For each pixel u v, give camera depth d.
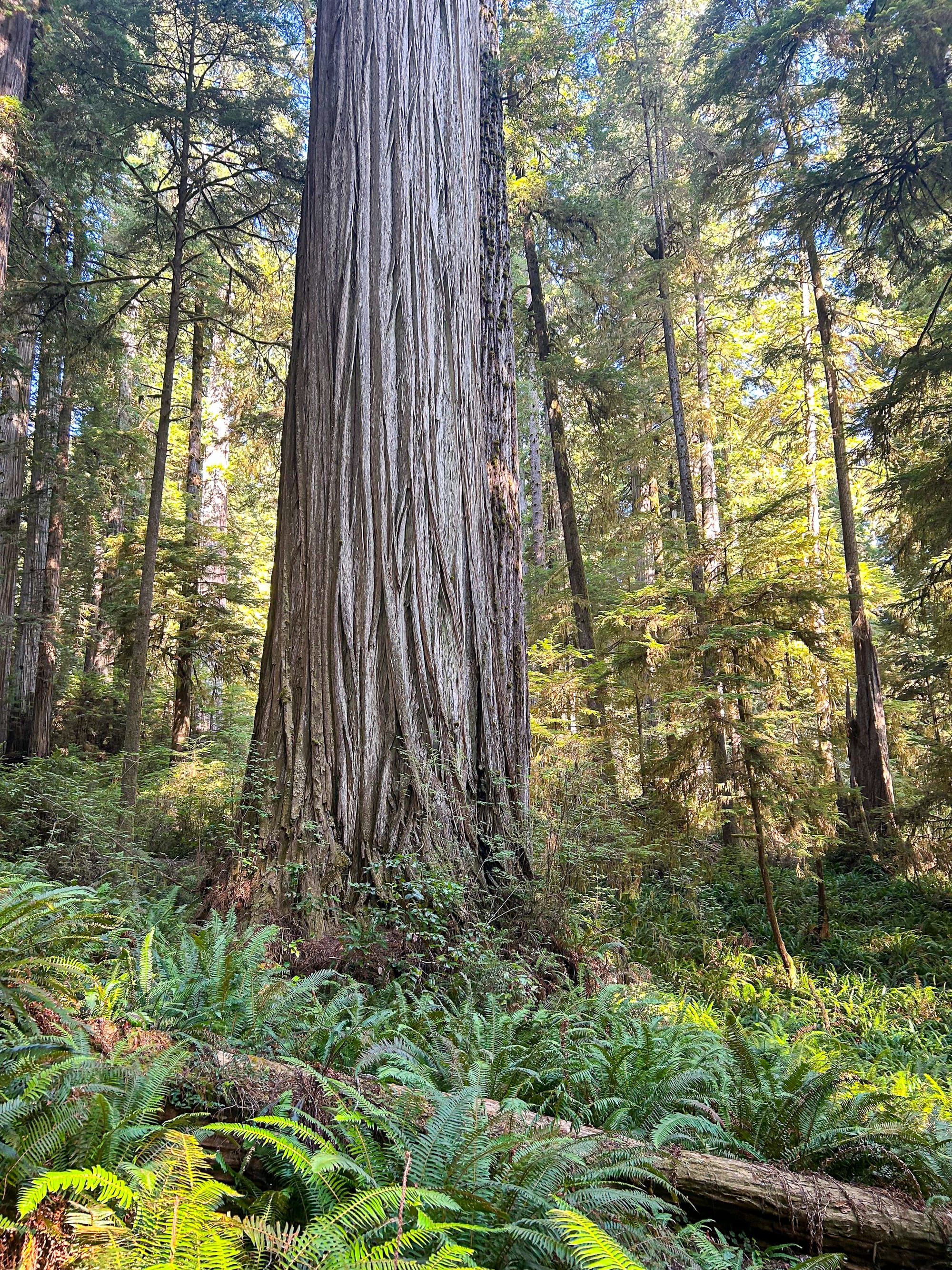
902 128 10.56
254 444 14.80
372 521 5.78
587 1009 4.30
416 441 5.97
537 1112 3.11
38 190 12.41
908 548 11.91
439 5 6.78
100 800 7.90
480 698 6.09
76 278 12.87
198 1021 3.15
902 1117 3.31
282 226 11.57
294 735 5.52
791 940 10.02
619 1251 1.89
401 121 6.35
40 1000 2.83
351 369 6.01
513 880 5.62
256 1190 2.46
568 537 15.52
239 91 10.80
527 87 14.25
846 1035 6.72
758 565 10.48
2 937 3.10
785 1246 2.65
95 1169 1.98
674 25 17.20
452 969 4.71
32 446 14.13
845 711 15.54
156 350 15.34
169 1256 1.83
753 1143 3.17
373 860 5.21
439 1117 2.56
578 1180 2.42
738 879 11.63
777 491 21.27
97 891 4.86
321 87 6.66
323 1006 4.07
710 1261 2.38
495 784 5.97
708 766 9.43
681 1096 3.29
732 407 20.73
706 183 14.89
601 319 15.92
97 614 19.09
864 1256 2.71
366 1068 3.18
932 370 10.80
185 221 11.36
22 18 11.38
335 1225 2.02
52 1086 2.39
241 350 13.98
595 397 16.02
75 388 14.21
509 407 7.71
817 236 16.30
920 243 11.75
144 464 15.62
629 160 16.67
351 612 5.66
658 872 10.70
